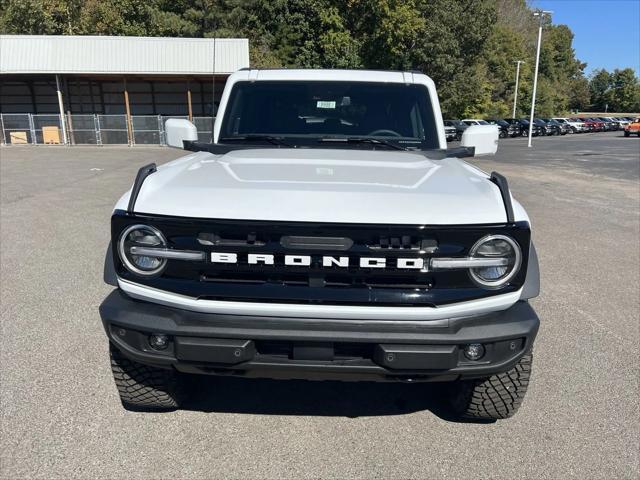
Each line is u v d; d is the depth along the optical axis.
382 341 2.43
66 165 17.97
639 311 5.10
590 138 45.25
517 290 2.50
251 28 42.56
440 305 2.46
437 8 40.94
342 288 2.44
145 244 2.48
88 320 4.64
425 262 2.41
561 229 8.84
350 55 40.59
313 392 3.57
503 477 2.73
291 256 2.40
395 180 2.77
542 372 3.85
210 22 40.22
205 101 33.78
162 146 28.45
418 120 4.03
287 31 41.72
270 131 4.01
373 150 3.70
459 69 42.94
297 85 4.10
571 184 14.80
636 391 3.60
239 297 2.45
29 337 4.28
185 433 3.07
